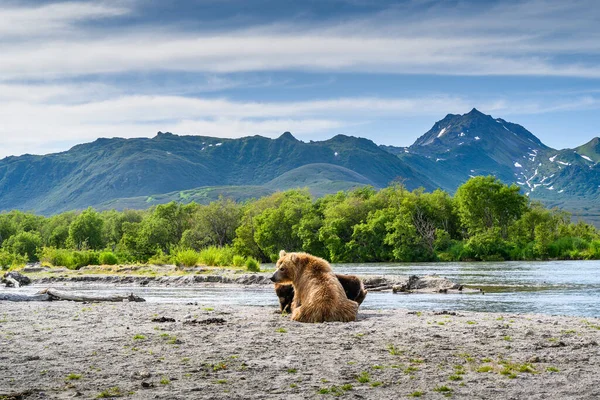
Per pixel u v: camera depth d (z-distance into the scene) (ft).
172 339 40.78
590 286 120.98
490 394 26.40
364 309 64.44
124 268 174.29
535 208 362.33
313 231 381.40
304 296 50.78
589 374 29.96
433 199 381.19
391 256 341.82
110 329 46.06
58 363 33.22
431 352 35.78
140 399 25.76
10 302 76.43
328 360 33.58
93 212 506.89
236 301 88.33
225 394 26.50
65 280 155.74
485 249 313.53
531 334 42.19
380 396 26.18
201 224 430.20
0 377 29.96
